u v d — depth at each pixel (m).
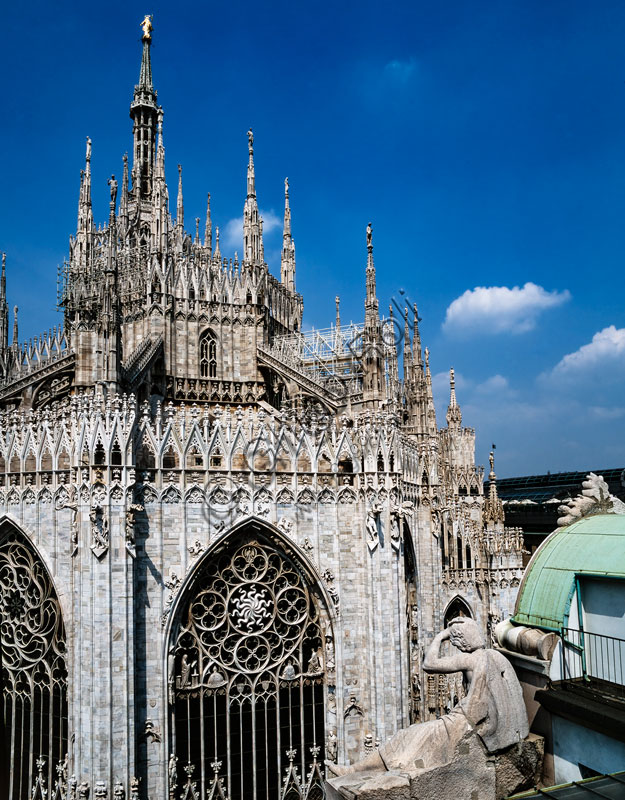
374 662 33.78
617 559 17.30
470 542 51.50
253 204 59.72
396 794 13.59
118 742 28.03
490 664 15.09
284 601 33.91
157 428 31.45
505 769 14.73
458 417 70.19
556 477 102.31
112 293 36.94
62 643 31.50
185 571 31.23
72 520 30.23
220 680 32.00
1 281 68.38
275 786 32.78
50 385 52.47
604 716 14.75
